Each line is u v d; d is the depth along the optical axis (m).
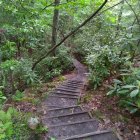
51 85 7.48
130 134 3.90
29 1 7.03
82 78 8.91
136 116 4.41
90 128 4.15
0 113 3.93
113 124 4.23
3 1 6.54
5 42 7.21
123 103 4.58
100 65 6.41
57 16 10.32
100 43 9.30
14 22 7.07
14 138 3.60
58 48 11.79
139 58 6.28
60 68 11.09
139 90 4.02
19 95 5.93
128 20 7.37
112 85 5.74
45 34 11.77
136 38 5.54
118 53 6.41
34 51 10.97
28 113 4.82
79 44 14.09
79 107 5.25
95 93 5.93
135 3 6.88
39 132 3.91
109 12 10.03
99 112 4.77
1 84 6.48
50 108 5.33
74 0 6.14
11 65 6.18
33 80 7.44
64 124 4.23
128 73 5.23
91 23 12.99
